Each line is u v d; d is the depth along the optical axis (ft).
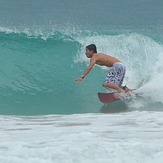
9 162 72.64
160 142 83.92
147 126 98.73
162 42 162.61
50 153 76.18
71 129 96.48
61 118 112.37
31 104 136.36
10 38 168.04
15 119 111.34
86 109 129.49
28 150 77.71
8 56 162.91
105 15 391.24
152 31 270.67
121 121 105.19
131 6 450.71
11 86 149.28
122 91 126.31
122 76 127.03
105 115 115.03
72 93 143.13
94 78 148.46
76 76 153.58
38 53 163.73
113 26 327.67
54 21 357.82
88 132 91.66
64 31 170.30
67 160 74.28
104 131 93.86
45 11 416.05
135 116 111.34
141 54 156.76
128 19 369.09
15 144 81.66
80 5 452.76
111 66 126.52
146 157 76.48
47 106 134.31
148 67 149.18
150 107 126.82
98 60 125.90
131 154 76.95
